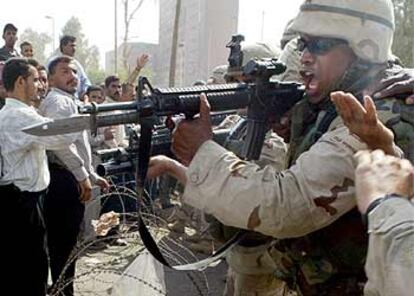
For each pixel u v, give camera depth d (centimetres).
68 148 421
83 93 762
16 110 368
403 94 187
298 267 212
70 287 369
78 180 433
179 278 499
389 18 200
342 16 193
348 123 168
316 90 201
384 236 113
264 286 294
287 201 177
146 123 179
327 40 195
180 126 190
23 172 367
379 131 166
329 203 175
